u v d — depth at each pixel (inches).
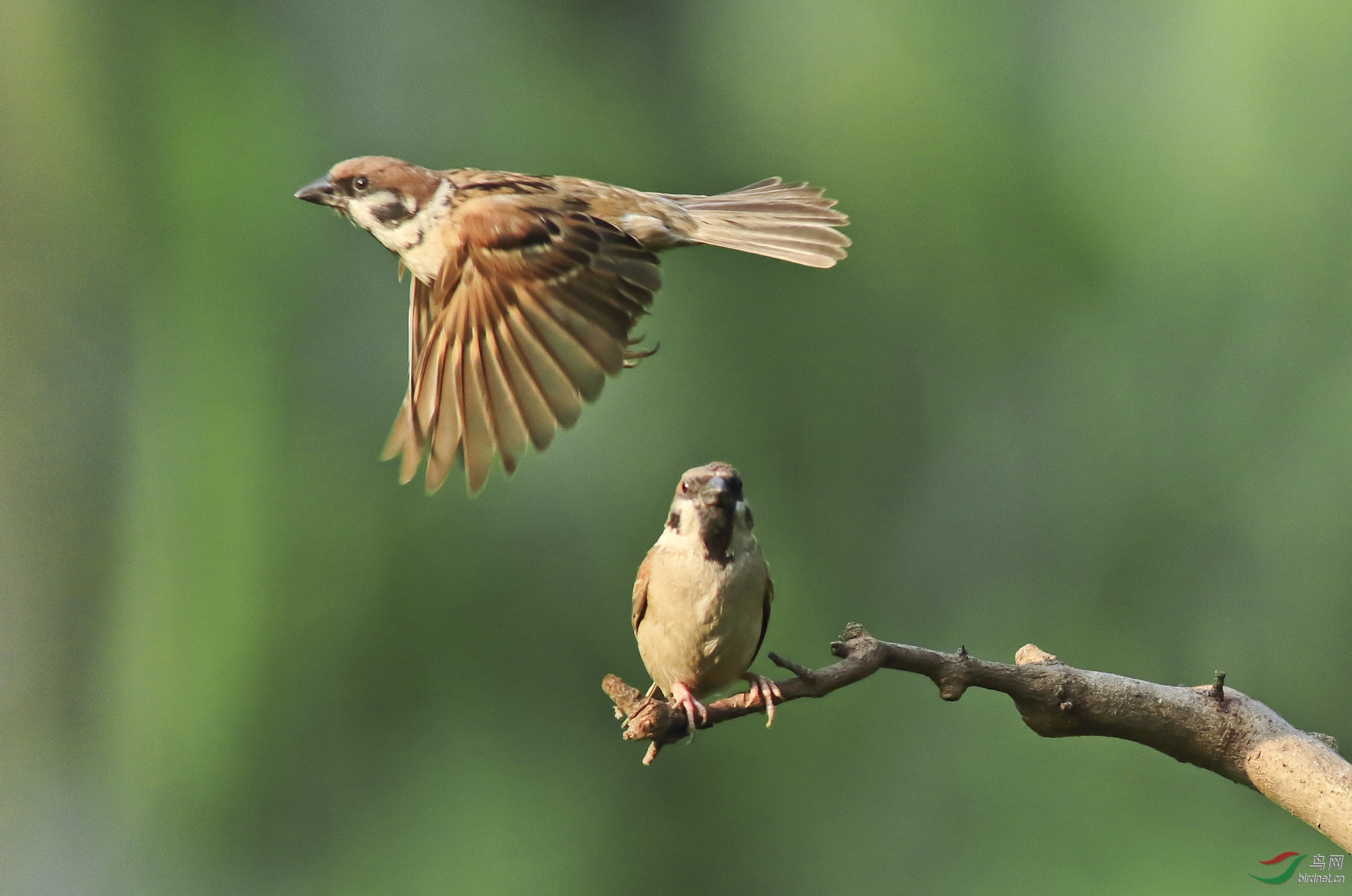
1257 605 561.3
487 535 560.4
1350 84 570.9
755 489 588.1
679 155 600.1
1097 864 565.6
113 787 620.4
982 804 582.2
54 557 653.3
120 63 622.5
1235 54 582.2
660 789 588.4
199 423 589.0
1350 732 546.0
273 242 589.0
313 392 580.4
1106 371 597.9
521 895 561.6
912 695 605.6
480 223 208.4
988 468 605.0
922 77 604.4
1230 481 573.9
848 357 605.0
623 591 552.1
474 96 577.0
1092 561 586.9
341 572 572.1
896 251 606.9
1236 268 584.1
